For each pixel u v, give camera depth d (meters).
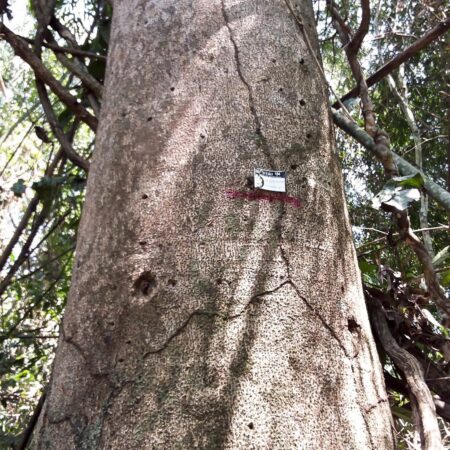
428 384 2.23
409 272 3.22
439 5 4.47
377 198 2.13
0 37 2.88
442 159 5.89
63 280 5.21
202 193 1.62
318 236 1.65
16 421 6.01
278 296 1.50
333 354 1.50
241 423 1.31
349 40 2.93
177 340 1.42
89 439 1.37
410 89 5.72
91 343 1.51
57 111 5.77
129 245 1.60
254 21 1.98
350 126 2.68
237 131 1.72
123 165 1.75
